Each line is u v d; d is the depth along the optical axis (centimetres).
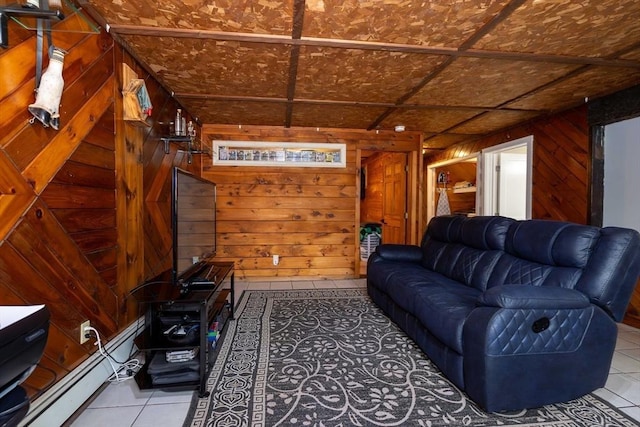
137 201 232
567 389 165
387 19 181
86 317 173
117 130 204
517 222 242
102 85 188
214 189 297
